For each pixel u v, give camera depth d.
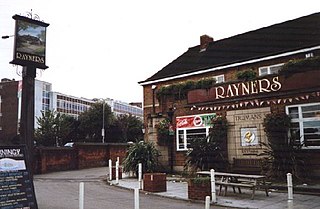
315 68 14.32
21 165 7.08
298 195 11.23
